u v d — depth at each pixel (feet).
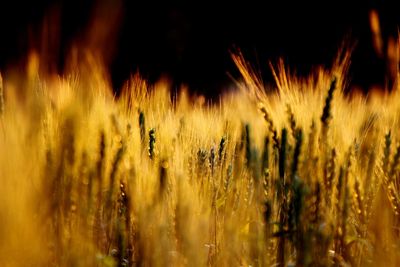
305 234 7.16
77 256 7.23
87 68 8.21
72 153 7.28
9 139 7.41
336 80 7.45
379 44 9.12
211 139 8.32
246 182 7.96
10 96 7.70
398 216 7.86
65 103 7.56
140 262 7.37
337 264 7.58
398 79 8.70
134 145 7.92
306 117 7.89
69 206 7.33
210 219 7.72
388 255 7.50
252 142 7.46
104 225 7.45
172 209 7.57
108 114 7.82
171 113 8.70
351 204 7.73
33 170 7.35
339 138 7.95
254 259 7.51
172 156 7.95
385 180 7.78
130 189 7.53
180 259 7.28
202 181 7.86
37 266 7.23
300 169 7.41
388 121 8.35
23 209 7.20
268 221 7.30
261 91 8.11
